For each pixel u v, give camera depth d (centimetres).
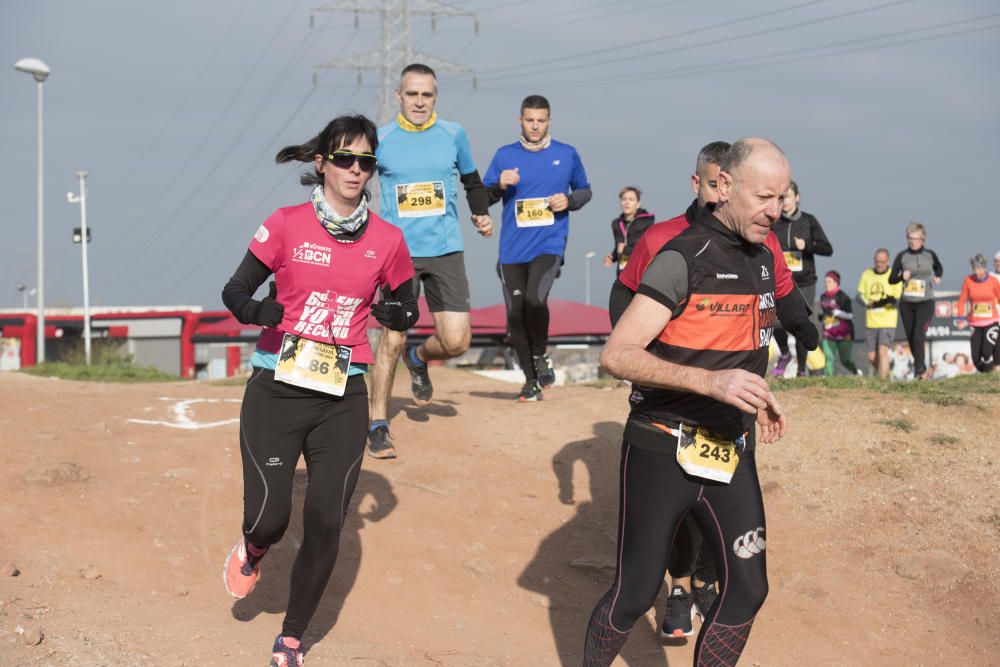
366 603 475
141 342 4922
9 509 513
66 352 4284
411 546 535
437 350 682
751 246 344
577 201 777
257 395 391
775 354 1030
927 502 580
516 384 1026
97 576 453
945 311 2744
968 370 2700
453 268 661
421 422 734
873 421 690
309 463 397
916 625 480
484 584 508
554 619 479
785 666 442
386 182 657
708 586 454
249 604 456
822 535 562
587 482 633
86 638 390
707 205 362
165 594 453
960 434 663
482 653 433
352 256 392
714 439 337
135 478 580
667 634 456
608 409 773
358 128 380
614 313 411
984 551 530
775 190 328
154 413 736
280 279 392
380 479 615
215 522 535
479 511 586
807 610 491
